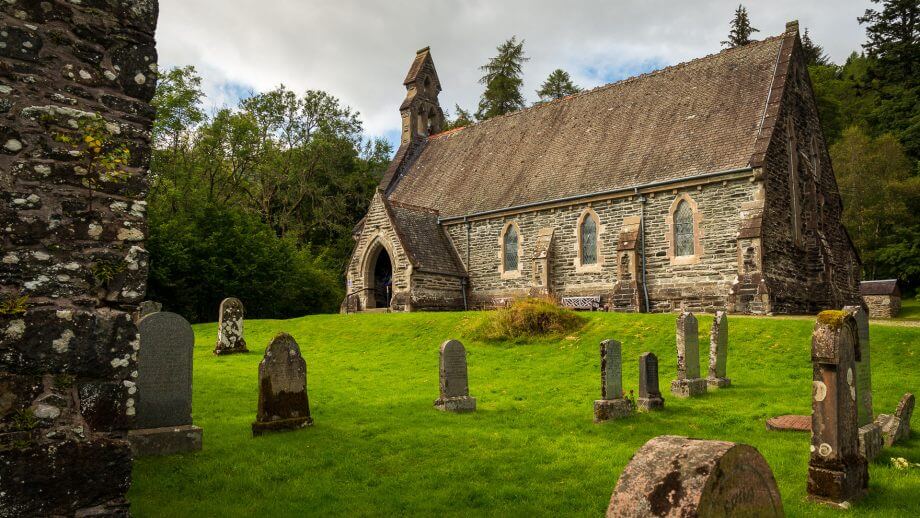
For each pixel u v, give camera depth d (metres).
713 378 14.23
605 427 10.95
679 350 13.91
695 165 24.95
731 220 23.61
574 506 7.06
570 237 28.20
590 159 29.52
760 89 26.12
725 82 27.83
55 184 5.55
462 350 13.11
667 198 25.38
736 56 28.61
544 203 28.80
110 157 5.86
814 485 7.04
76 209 5.62
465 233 32.06
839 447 6.94
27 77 5.54
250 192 51.88
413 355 20.52
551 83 63.88
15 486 4.96
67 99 5.71
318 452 9.36
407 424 11.29
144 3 6.25
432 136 41.31
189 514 6.88
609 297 26.31
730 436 10.09
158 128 40.59
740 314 22.44
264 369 10.65
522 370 17.31
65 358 5.36
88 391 5.45
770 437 9.90
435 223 32.69
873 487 7.41
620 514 3.41
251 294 35.78
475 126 38.69
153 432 9.24
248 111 52.03
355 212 59.19
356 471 8.49
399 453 9.42
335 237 57.81
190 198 36.97
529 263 29.50
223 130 45.28
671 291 24.88
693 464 3.40
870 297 36.03
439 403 12.66
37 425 5.13
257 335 25.02
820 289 25.80
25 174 5.42
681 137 26.84
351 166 59.81
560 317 21.31
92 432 5.42
